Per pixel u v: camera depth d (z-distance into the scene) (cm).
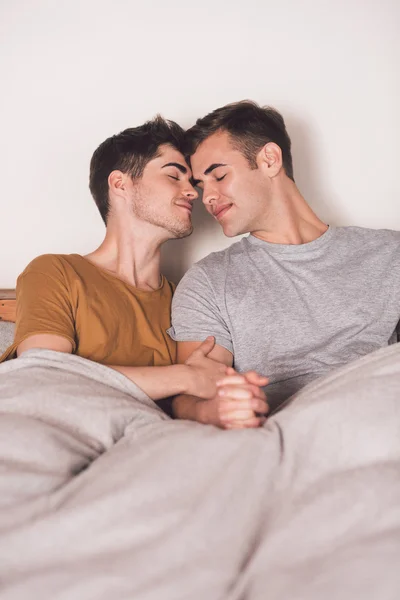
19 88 178
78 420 92
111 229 147
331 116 175
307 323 130
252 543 67
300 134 175
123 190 144
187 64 176
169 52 176
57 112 177
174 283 173
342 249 140
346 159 175
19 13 178
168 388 112
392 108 174
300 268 137
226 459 76
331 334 130
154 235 144
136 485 71
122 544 67
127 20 176
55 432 85
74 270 135
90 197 177
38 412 92
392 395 82
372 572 58
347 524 65
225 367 120
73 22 177
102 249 148
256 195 140
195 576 62
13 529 68
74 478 77
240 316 132
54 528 67
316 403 83
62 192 178
